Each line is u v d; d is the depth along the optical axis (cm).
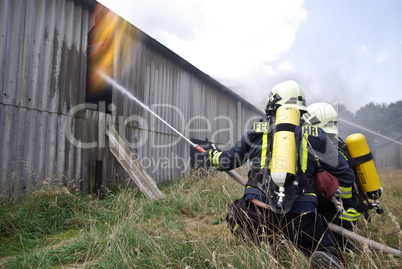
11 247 290
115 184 604
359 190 287
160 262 225
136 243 262
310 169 229
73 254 263
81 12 561
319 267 210
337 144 300
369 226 338
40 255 256
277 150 212
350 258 234
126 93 669
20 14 454
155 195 551
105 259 238
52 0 503
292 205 220
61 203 385
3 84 428
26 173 454
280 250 227
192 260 227
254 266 209
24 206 359
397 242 300
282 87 254
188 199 468
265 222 231
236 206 259
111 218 370
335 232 249
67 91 527
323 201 256
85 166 552
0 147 422
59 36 516
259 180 235
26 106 459
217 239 268
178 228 323
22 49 456
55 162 500
